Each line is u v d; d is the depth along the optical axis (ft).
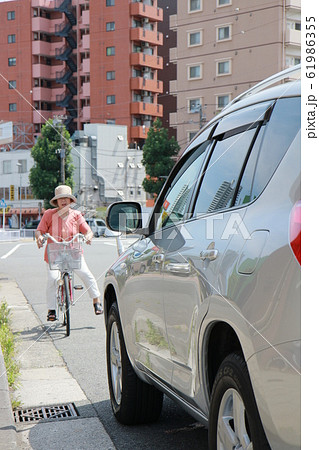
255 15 201.05
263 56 200.03
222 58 208.33
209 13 210.79
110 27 254.88
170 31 269.23
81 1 265.75
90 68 259.19
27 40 281.54
